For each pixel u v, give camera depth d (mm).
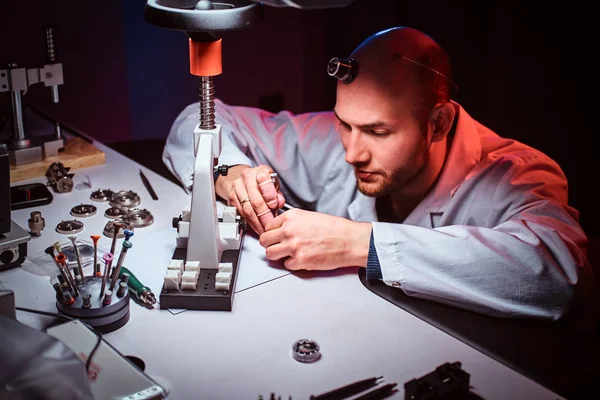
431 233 1333
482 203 1661
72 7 2385
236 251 1381
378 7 2818
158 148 2344
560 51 2545
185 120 1945
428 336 1170
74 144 1979
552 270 1280
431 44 1528
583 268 1306
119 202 1643
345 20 2918
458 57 2705
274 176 1508
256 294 1281
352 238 1350
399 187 1644
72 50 2441
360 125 1539
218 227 1333
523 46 2607
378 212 1928
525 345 1165
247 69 2889
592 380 1067
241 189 1517
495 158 1739
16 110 1790
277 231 1377
